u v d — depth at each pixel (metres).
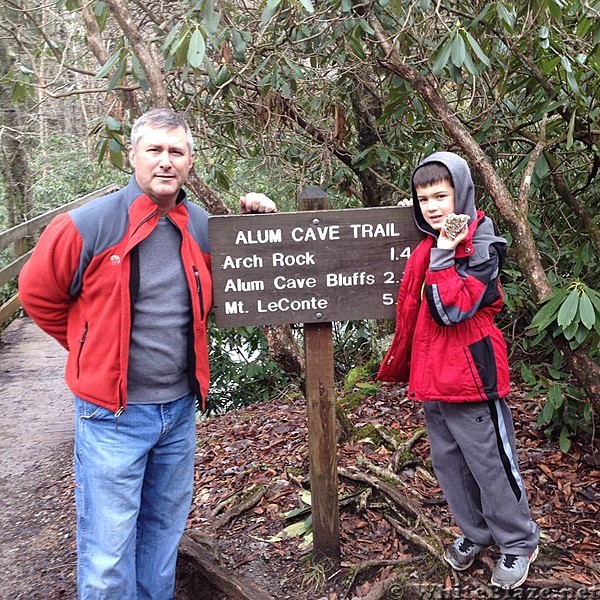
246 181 5.28
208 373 2.08
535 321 2.38
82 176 11.44
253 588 2.31
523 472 2.98
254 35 3.38
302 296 2.20
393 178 4.41
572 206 3.53
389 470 2.96
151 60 2.71
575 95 2.96
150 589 2.12
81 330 1.87
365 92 4.23
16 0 5.05
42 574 2.84
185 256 1.92
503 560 2.16
